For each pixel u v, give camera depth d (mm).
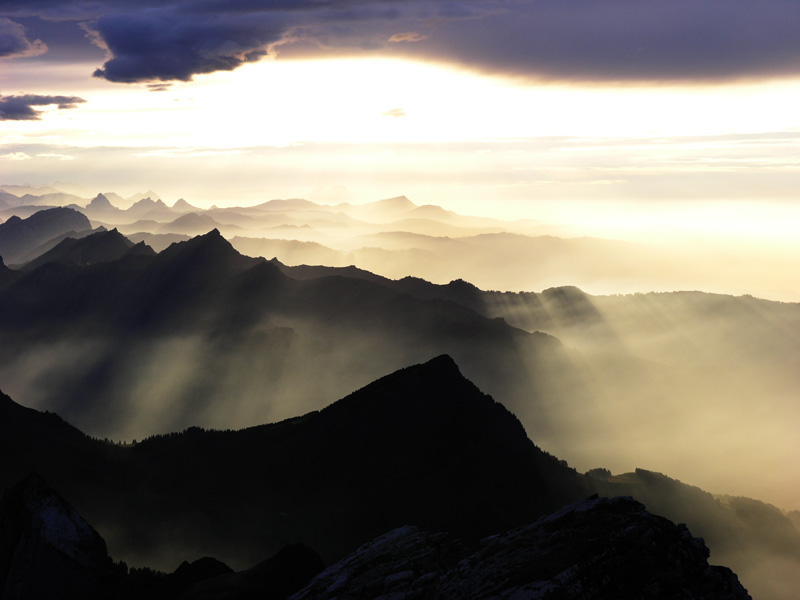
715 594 58969
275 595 88062
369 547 75375
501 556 65688
